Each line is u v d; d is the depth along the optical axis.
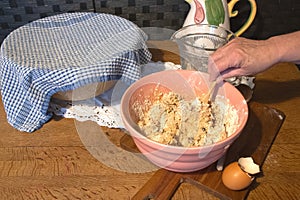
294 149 0.67
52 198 0.58
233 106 0.66
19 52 0.71
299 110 0.75
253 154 0.65
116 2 0.94
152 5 0.96
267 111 0.74
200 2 0.81
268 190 0.59
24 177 0.61
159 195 0.58
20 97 0.68
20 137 0.69
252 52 0.66
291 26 1.01
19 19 0.94
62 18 0.83
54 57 0.71
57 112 0.72
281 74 0.85
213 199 0.59
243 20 0.99
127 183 0.60
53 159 0.64
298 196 0.58
